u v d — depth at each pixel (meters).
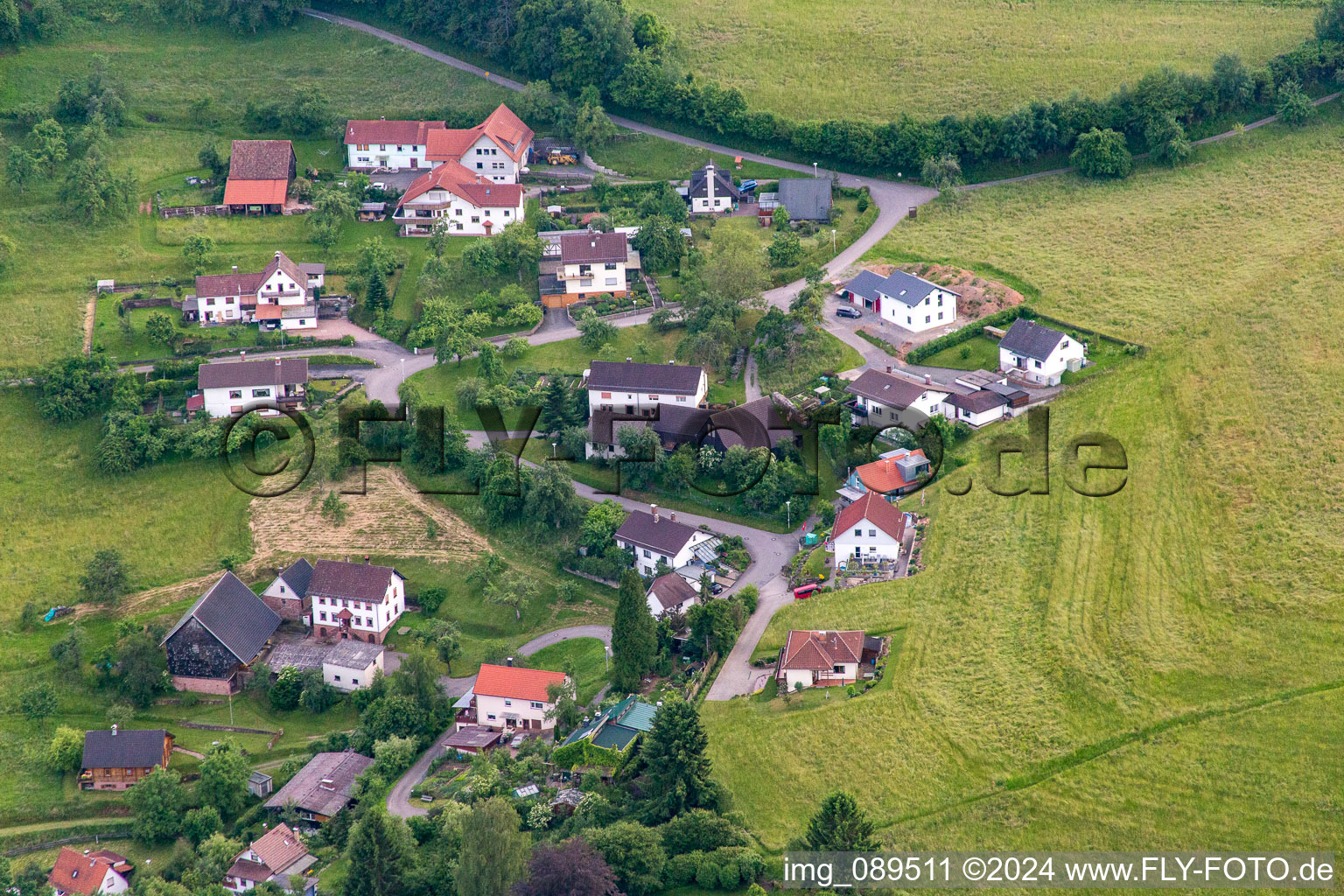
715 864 114.69
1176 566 144.50
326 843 133.88
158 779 141.88
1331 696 125.81
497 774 132.38
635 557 160.38
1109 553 147.12
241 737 151.50
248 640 159.38
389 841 121.44
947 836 118.00
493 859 115.38
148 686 156.25
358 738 145.62
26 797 146.38
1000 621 139.88
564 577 163.38
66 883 132.88
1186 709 126.75
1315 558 142.25
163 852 139.25
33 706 153.88
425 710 146.88
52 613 166.88
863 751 126.81
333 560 165.12
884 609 143.75
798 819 121.06
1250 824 116.44
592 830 118.06
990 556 148.75
